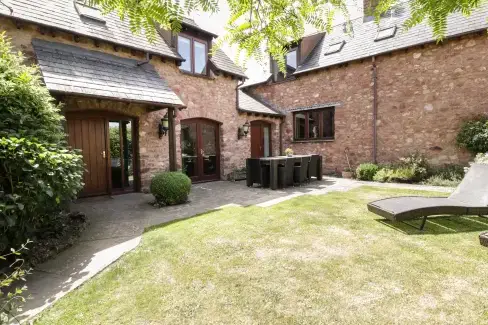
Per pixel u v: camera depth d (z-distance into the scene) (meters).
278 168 7.48
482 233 3.08
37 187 2.85
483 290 2.18
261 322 1.89
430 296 2.12
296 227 3.85
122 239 3.63
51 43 5.54
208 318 1.95
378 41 9.14
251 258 2.87
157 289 2.35
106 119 6.71
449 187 6.90
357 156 9.64
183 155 8.38
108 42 6.18
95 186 6.57
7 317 1.80
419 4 1.10
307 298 2.14
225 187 7.82
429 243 3.16
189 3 0.87
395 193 6.32
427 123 8.18
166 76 7.48
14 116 3.12
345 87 9.79
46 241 3.42
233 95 9.59
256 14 1.38
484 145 6.99
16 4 5.20
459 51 7.57
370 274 2.48
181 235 3.62
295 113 11.43
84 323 1.94
